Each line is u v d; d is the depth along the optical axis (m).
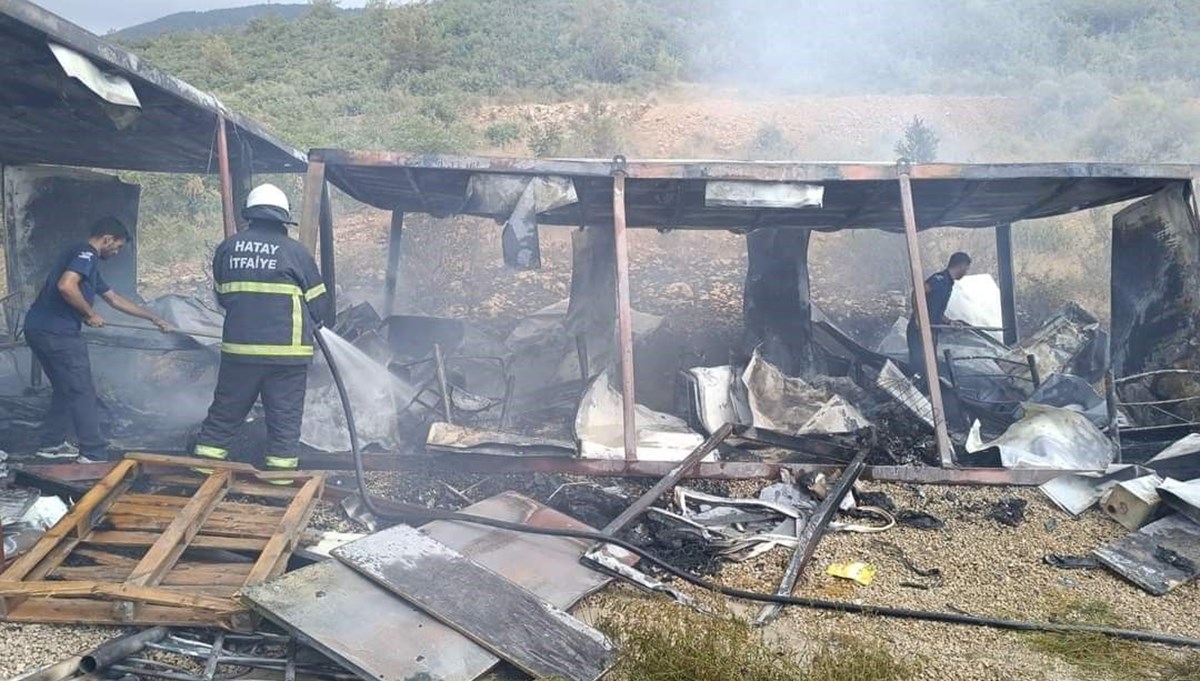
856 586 4.27
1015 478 5.42
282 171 9.80
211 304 9.50
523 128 18.91
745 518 4.95
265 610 3.37
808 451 5.69
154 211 14.35
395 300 10.66
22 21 4.27
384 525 4.74
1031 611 4.04
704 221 8.55
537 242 6.11
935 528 4.91
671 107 20.31
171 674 3.27
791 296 8.49
